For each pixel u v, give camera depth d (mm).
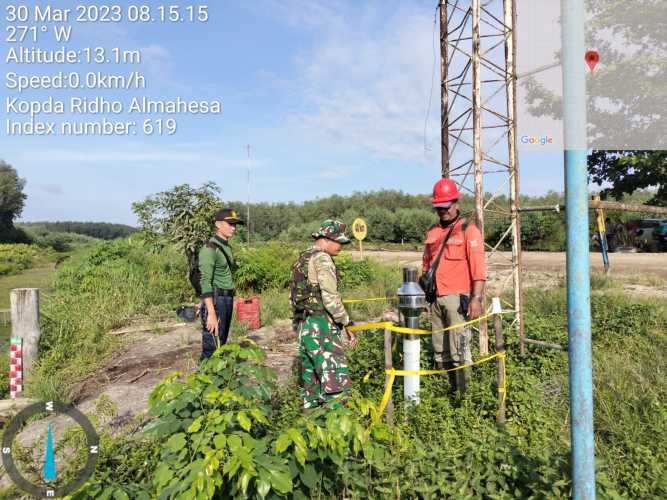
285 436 2414
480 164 5906
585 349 1868
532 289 11367
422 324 6840
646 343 6270
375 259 21234
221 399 2609
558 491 2432
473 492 2779
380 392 4668
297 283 4121
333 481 2951
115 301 11391
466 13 6363
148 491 2568
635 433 3639
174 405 2650
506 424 3531
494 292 11281
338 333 4078
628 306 8141
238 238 16984
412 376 4375
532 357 5812
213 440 2359
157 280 13164
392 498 2727
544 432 3643
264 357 3117
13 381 6008
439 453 3088
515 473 2779
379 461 2873
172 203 12250
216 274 5148
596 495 2438
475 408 4195
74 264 16297
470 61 6289
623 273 14812
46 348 7633
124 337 9023
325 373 3977
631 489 2893
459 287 4703
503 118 6348
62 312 10000
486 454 2982
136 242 15633
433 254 4957
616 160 7379
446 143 6930
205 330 5109
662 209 6281
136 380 6395
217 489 2438
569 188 1866
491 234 31156
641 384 4641
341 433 2574
